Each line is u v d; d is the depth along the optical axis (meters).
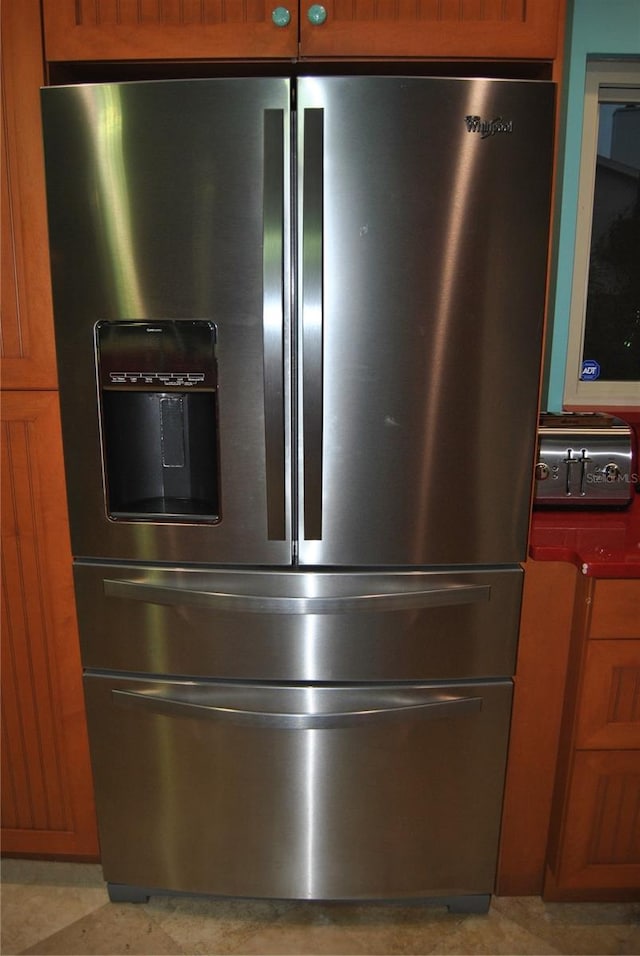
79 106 1.26
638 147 1.90
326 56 1.28
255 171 1.25
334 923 1.60
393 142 1.23
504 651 1.46
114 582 1.44
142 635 1.47
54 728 1.60
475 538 1.41
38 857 1.77
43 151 1.30
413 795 1.52
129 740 1.52
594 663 1.41
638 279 1.96
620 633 1.39
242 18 1.27
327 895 1.58
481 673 1.47
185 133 1.24
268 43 1.28
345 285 1.28
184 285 1.30
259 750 1.48
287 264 1.29
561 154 1.83
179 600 1.42
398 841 1.55
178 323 1.32
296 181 1.27
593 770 1.47
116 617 1.47
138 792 1.55
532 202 1.27
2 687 1.58
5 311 1.38
